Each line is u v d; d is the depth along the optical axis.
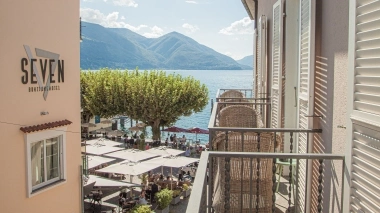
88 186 15.91
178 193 18.58
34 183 9.66
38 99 9.69
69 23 10.98
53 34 10.25
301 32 5.21
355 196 2.70
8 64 8.73
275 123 8.02
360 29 2.64
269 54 10.18
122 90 34.00
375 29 2.41
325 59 4.05
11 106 8.83
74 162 11.23
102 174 22.55
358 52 2.66
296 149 6.16
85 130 39.44
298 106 5.31
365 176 2.54
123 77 34.94
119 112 34.44
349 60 2.82
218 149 5.29
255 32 15.87
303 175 5.02
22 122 9.16
